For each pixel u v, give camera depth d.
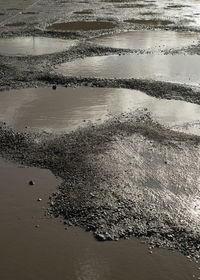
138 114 11.20
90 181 8.05
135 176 8.20
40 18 27.11
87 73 14.91
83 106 11.84
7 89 13.44
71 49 18.47
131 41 20.12
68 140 9.76
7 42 20.39
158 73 14.72
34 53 17.97
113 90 13.12
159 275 5.87
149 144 9.48
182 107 11.65
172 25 23.89
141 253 6.28
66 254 6.30
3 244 6.54
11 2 36.59
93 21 25.69
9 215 7.22
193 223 6.84
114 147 9.32
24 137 10.01
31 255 6.30
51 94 12.92
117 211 7.15
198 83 13.46
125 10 30.12
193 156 8.94
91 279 5.83
